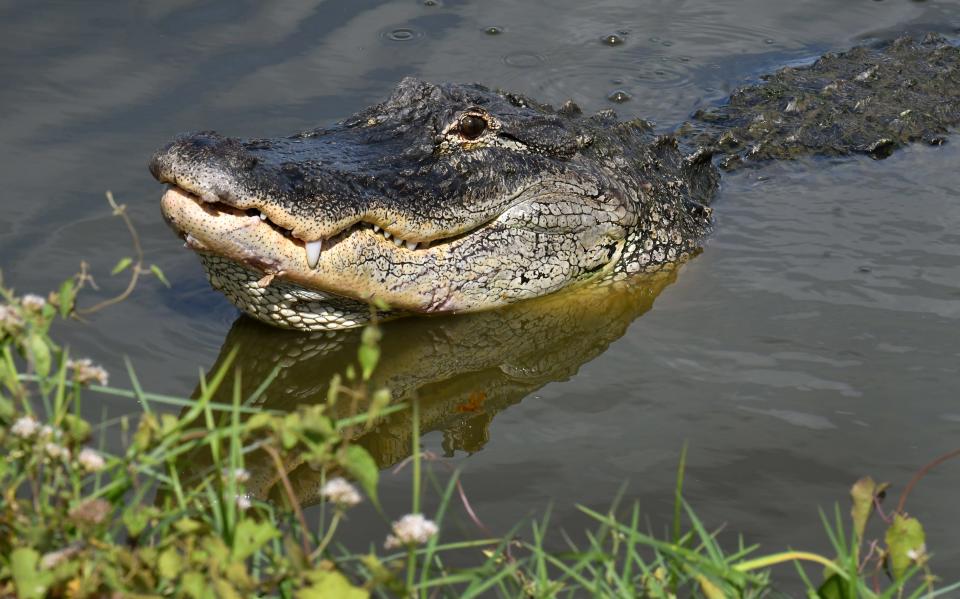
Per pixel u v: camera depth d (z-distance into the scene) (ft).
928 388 54.39
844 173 79.05
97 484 35.04
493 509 44.93
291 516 38.06
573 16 101.04
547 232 63.72
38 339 34.45
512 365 58.08
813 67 94.99
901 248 68.85
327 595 29.60
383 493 45.88
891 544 35.83
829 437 50.47
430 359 58.75
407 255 59.72
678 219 69.82
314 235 53.72
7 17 89.92
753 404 53.21
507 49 94.12
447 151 60.59
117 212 40.22
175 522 33.27
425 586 34.32
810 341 58.85
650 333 60.59
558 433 51.13
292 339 59.52
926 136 84.12
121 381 53.21
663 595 35.47
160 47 88.12
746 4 107.14
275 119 79.77
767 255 68.59
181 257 65.16
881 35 103.65
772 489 46.80
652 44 98.32
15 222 66.08
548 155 63.72
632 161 69.46
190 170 50.88
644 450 49.60
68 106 79.56
